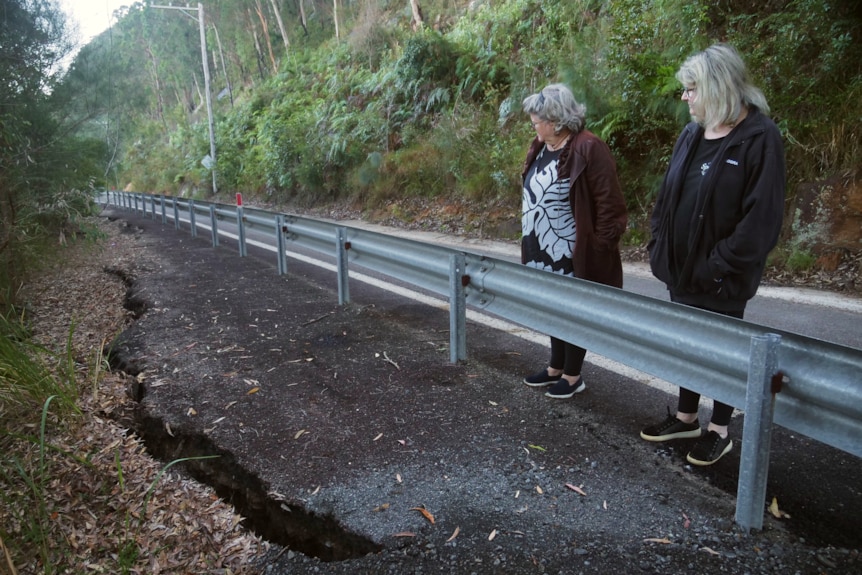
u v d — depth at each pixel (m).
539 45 14.42
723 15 9.49
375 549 2.31
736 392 2.39
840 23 7.67
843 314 5.50
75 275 8.62
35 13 9.05
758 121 2.44
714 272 2.55
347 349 4.55
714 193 2.53
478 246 10.16
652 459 2.83
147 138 43.38
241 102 35.56
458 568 2.13
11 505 2.65
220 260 9.08
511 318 3.73
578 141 3.24
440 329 5.07
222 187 26.45
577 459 2.85
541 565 2.12
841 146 7.26
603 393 3.65
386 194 15.21
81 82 10.77
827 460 2.85
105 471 2.97
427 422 3.28
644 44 9.80
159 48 51.00
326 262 8.69
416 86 16.97
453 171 13.16
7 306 6.24
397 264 5.06
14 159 7.93
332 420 3.34
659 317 2.74
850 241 6.77
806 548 2.18
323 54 30.17
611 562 2.12
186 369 4.23
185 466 3.13
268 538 2.63
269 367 4.21
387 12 28.33
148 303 6.27
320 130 20.05
